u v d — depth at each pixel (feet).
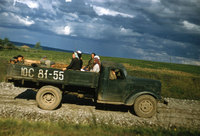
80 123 18.80
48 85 23.73
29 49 242.78
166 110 27.61
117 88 23.85
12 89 30.76
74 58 24.93
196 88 48.57
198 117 25.62
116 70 25.12
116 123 20.66
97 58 24.71
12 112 20.22
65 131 15.94
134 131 17.70
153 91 23.93
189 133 18.54
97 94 23.66
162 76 71.51
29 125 16.58
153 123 21.80
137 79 24.76
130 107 27.76
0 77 38.40
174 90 43.98
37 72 22.81
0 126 15.72
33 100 26.05
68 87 24.63
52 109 22.94
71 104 26.27
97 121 20.48
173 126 21.31
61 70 22.77
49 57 149.48
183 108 29.48
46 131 15.58
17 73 22.79
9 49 202.90
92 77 22.95
